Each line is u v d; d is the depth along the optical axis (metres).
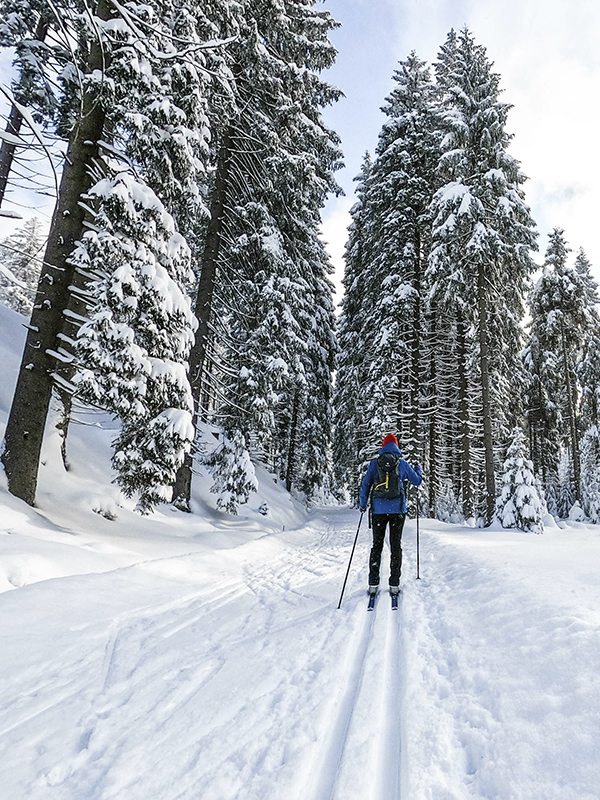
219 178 11.66
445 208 13.82
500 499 12.03
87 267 6.05
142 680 2.55
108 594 3.96
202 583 5.09
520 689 2.00
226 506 10.91
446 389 19.88
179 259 6.90
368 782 1.53
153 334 6.29
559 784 1.38
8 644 2.80
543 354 23.78
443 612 3.50
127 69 5.97
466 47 14.83
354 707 2.12
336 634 3.21
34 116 9.20
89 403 5.99
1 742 1.95
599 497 18.98
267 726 2.01
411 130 17.48
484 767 1.59
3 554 3.94
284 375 12.36
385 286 16.55
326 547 9.34
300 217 13.75
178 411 6.82
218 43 4.61
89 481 7.93
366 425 16.58
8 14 9.95
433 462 18.36
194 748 1.86
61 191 6.32
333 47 12.35
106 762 1.78
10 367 8.76
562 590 3.17
